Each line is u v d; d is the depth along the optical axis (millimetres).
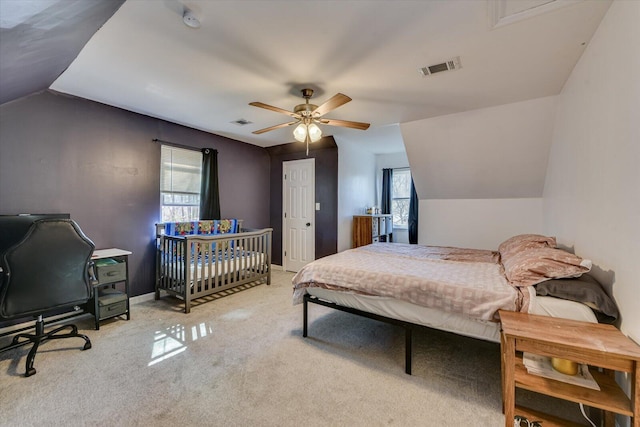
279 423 1547
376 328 2783
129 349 2318
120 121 3305
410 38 1828
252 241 4113
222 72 2326
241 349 2342
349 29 1737
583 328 1404
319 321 2947
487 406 1684
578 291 1594
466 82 2482
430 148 3756
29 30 1351
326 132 4363
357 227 5090
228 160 4699
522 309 1648
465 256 2934
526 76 2367
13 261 1960
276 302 3523
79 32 1670
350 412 1634
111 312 2818
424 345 2441
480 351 2338
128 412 1610
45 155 2766
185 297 3152
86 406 1651
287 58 2090
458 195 4113
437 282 1960
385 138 4770
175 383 1879
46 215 2703
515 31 1754
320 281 2418
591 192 1882
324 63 2162
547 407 1668
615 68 1524
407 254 3068
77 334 2334
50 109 2783
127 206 3391
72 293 2234
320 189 4957
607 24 1599
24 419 1546
